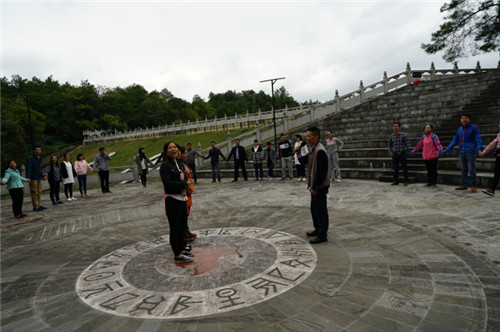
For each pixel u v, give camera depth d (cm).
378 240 459
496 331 232
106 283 371
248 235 530
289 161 1281
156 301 317
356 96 1980
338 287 319
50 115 7288
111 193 1272
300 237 500
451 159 975
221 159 1772
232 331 254
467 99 1438
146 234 587
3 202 1266
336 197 826
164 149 426
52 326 282
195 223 645
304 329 250
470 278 322
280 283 338
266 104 11162
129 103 8606
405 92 1878
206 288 338
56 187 1088
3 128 3653
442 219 552
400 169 1092
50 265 453
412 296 292
